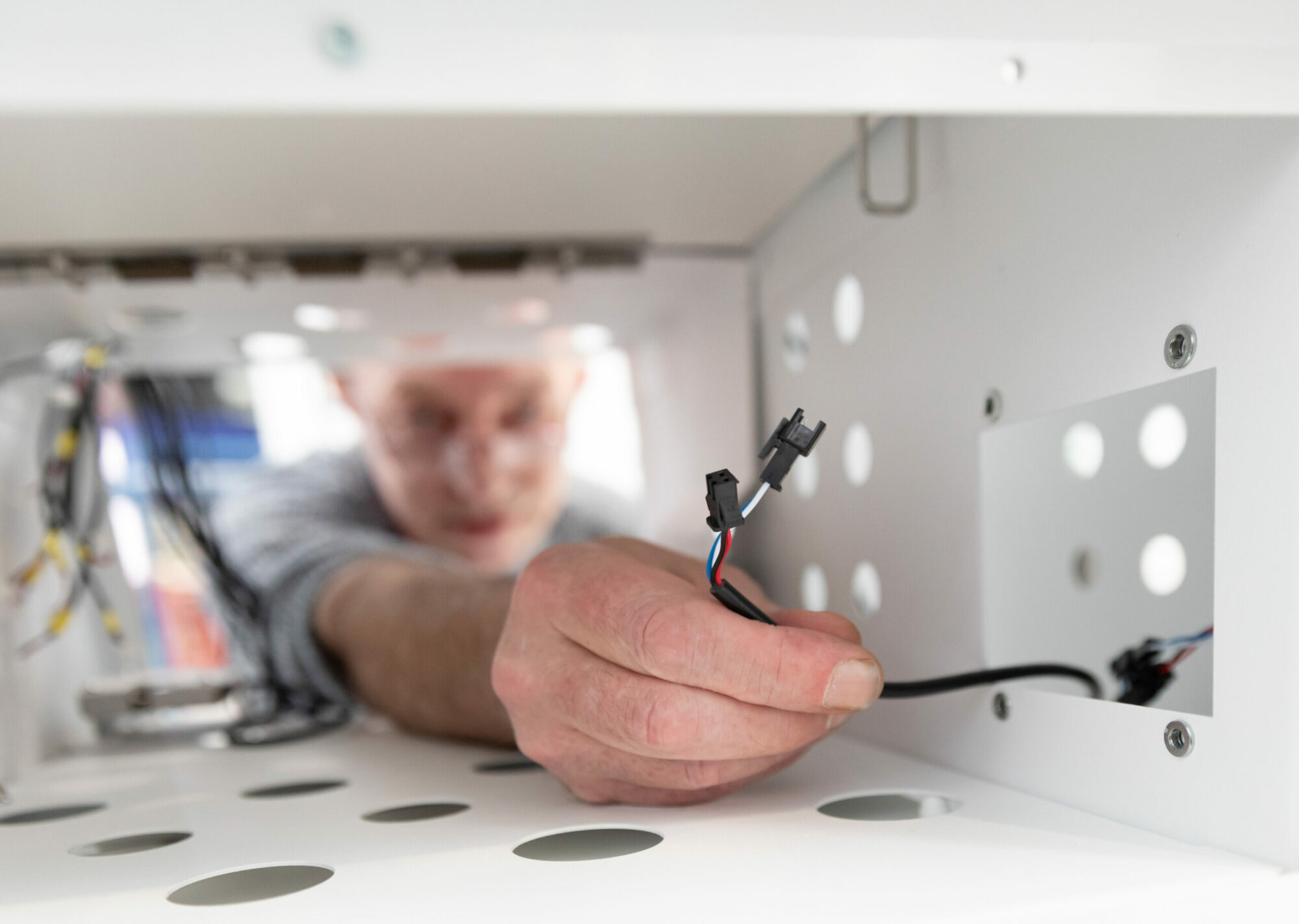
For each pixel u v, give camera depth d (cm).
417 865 32
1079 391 36
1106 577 45
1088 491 44
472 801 43
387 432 120
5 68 20
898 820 35
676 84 22
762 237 74
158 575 105
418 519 120
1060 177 37
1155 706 42
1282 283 27
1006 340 40
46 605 76
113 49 20
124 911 29
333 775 52
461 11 21
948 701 44
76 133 51
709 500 35
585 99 22
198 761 62
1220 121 29
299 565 102
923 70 23
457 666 58
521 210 68
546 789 45
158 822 42
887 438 52
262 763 59
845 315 59
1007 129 40
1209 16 24
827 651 33
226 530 111
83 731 80
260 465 117
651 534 99
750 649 33
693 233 73
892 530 51
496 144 55
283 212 66
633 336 95
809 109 23
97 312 80
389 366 118
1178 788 31
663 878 29
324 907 28
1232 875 27
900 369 50
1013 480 43
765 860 30
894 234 51
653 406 96
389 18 21
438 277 78
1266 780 27
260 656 89
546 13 21
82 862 35
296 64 21
